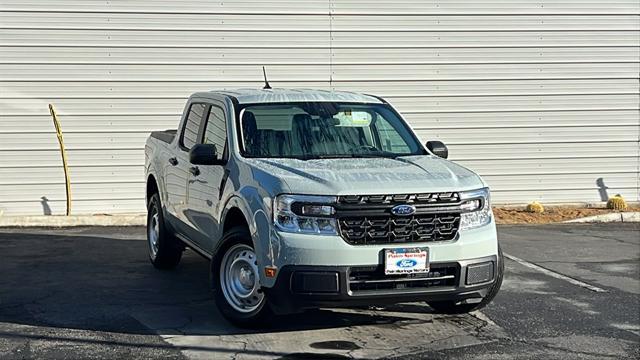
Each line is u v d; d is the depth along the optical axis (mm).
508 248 11273
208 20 13789
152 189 9961
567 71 14797
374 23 14227
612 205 14703
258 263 6465
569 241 11906
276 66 14016
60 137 13133
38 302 7871
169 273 9297
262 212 6461
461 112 14578
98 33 13539
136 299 8016
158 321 7188
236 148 7352
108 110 13648
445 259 6414
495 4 14523
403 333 6902
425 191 6441
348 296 6188
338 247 6188
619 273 9664
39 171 13555
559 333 6996
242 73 13945
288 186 6391
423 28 14352
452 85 14516
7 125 13430
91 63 13555
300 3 14000
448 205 6488
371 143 7750
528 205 14602
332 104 8070
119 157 13727
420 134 14500
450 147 14602
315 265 6180
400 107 14406
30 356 6180
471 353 6383
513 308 7859
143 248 10945
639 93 14992
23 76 13414
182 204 8461
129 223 13211
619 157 15039
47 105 13508
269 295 6363
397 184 6465
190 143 8625
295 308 6266
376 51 14266
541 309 7832
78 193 13656
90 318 7285
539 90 14750
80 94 13570
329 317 7355
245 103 7863
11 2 13305
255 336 6742
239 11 13859
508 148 14742
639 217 14008
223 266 6965
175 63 13758
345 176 6547
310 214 6266
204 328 6969
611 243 11758
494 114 14656
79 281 8836
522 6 14586
